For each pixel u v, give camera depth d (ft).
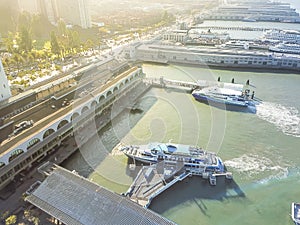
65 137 250.37
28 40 508.12
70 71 379.96
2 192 190.19
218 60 486.79
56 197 171.01
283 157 236.02
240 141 257.96
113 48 579.07
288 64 465.06
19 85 343.46
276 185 205.16
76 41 549.13
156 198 193.98
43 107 266.57
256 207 187.01
